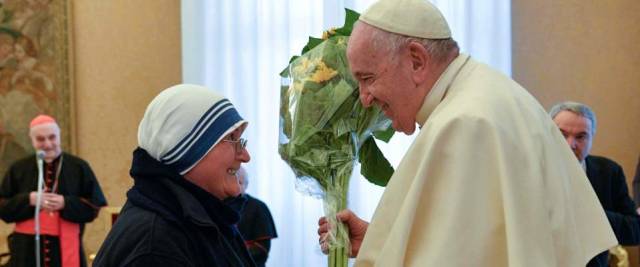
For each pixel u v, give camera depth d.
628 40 5.04
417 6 1.74
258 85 5.41
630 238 3.10
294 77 2.03
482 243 1.54
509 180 1.54
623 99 5.06
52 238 4.75
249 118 5.41
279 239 5.33
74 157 5.02
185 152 1.83
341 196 2.01
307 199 5.29
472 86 1.70
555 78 5.14
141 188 1.82
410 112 1.76
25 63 5.70
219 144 1.87
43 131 4.88
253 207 4.04
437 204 1.58
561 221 1.59
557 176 1.63
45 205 4.71
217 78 5.46
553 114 3.14
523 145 1.61
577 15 5.10
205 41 5.48
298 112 1.98
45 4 5.70
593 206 1.72
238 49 5.44
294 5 5.38
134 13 5.73
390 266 1.57
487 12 5.07
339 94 1.95
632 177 5.04
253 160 5.38
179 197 1.79
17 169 4.95
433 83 1.74
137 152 1.88
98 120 5.80
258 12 5.43
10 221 4.77
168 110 1.84
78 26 5.80
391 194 1.66
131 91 5.76
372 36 1.73
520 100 1.71
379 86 1.74
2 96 5.70
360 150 2.22
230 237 1.97
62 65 5.71
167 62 5.71
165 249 1.68
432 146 1.60
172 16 5.70
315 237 5.28
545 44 5.14
